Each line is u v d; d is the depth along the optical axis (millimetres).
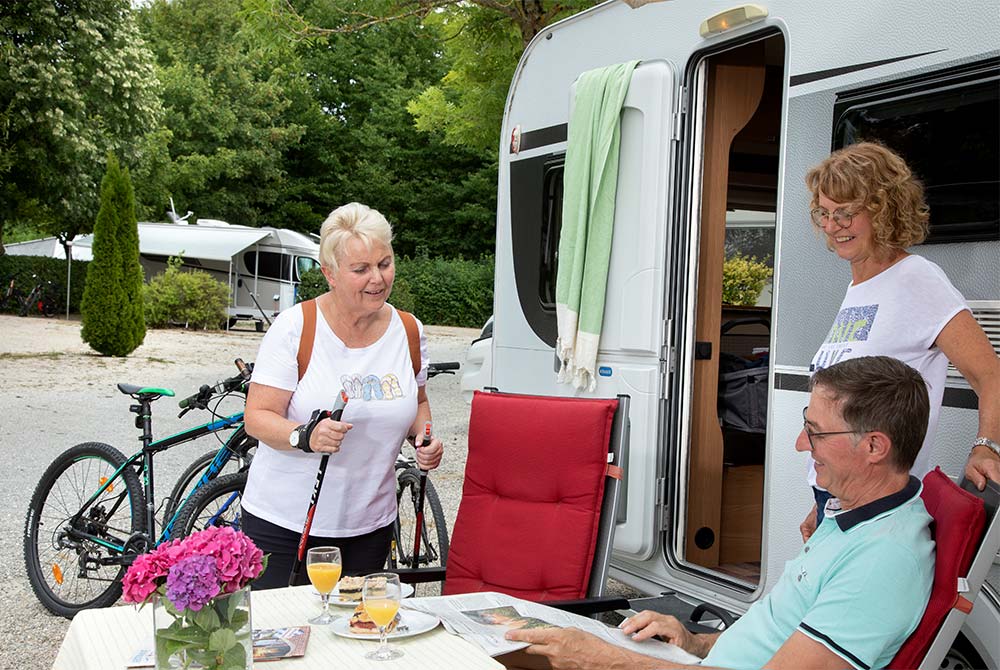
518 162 4863
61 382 11805
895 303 2568
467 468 3414
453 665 1956
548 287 4629
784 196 3326
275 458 2889
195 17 30984
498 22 9234
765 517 3385
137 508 4168
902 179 2529
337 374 2865
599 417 3256
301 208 30906
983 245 2676
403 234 30641
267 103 30844
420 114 11438
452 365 4488
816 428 2010
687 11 3883
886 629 1881
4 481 6680
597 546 3225
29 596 4535
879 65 3020
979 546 1962
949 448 2717
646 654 2307
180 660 1741
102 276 14547
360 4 8914
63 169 21031
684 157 3906
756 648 2150
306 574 2832
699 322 4070
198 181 28312
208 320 20438
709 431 4148
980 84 2707
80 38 20719
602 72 4121
